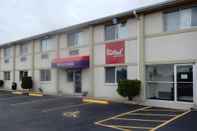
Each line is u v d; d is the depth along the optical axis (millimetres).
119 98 18234
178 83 15039
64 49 23234
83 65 20391
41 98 21125
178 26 15297
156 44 16078
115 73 18750
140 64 16812
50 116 12898
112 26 19156
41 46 26438
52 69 24734
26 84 26891
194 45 14320
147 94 16562
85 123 11141
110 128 10203
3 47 33188
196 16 14578
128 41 17781
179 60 14914
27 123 11336
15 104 17781
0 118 12555
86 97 20172
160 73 15984
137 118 11992
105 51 19422
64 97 21250
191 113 13016
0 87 33031
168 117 12109
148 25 16609
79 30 21734
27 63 28562
